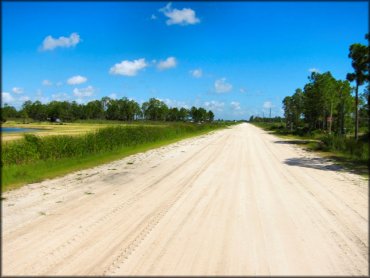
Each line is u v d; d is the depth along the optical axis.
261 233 6.74
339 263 5.38
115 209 8.52
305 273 5.04
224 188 10.95
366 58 19.02
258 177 12.85
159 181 12.23
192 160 18.03
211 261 5.45
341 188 10.83
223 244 6.17
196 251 5.86
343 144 22.61
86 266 5.28
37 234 6.69
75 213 8.15
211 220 7.60
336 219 7.63
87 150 20.08
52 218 7.74
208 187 11.13
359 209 8.42
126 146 24.70
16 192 10.38
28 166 14.87
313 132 41.19
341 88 33.78
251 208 8.56
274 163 16.73
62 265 5.32
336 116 37.78
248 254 5.72
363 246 6.07
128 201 9.32
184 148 25.09
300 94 53.53
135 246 6.09
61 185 11.48
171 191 10.59
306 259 5.53
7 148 16.27
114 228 7.07
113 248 6.00
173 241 6.33
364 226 7.16
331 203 8.99
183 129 44.62
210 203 9.09
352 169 14.79
